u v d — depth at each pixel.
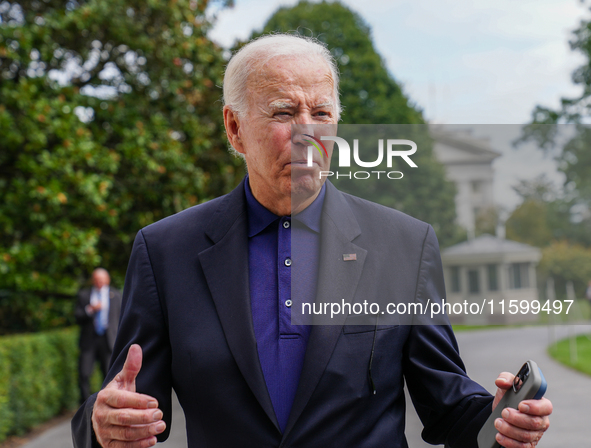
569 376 8.22
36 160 7.20
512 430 1.23
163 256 1.46
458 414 1.42
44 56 7.50
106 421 1.24
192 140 8.73
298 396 1.31
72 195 7.33
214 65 8.80
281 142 1.37
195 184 8.52
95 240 7.22
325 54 1.46
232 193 1.53
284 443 1.30
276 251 1.45
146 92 8.57
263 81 1.38
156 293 1.44
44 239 7.25
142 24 8.35
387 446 1.37
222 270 1.42
